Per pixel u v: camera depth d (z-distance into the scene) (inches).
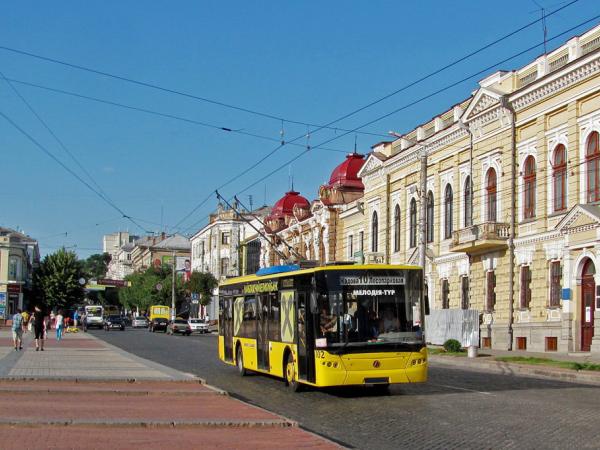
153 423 516.1
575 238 1348.4
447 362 1333.7
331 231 2512.3
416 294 762.8
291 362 821.2
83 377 815.7
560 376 1010.1
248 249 3550.7
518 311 1519.4
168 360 1295.5
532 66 1503.4
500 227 1555.1
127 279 4581.7
